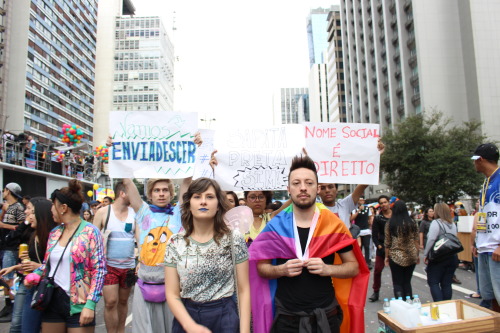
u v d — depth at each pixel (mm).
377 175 4406
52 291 3264
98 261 3387
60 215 3439
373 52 60719
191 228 2668
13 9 60406
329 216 2955
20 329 4145
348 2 73312
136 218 4156
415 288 7703
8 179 14609
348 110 76812
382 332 3492
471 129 31172
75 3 77812
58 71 70438
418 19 46156
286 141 4559
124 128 4453
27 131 57625
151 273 3643
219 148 4551
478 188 28078
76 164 21031
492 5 43719
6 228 6203
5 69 58656
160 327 3635
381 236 6949
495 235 3887
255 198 4375
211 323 2484
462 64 45281
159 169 4383
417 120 32094
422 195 30125
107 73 95938
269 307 2924
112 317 4516
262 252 2922
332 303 2779
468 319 3188
